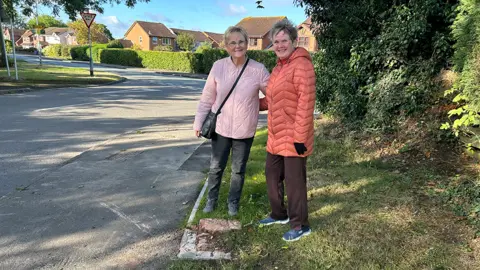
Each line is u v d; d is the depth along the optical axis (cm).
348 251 278
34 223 331
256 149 591
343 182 423
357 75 629
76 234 314
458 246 280
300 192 294
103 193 406
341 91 662
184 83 2123
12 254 281
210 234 310
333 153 537
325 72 734
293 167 290
